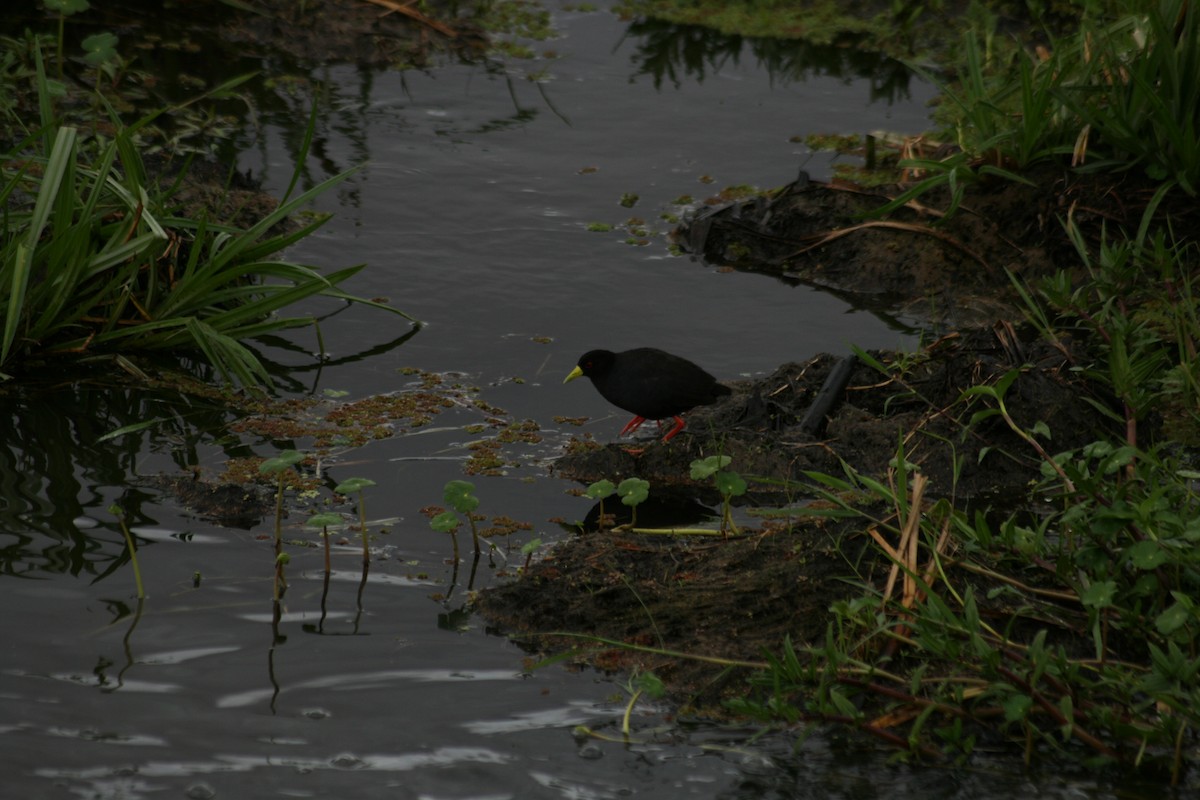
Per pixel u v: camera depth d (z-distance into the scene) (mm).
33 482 10914
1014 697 7828
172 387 12719
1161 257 13281
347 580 9789
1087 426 11805
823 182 16719
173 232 13844
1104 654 8406
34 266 12750
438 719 8250
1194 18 14555
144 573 9734
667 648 9016
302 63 20375
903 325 14367
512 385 12984
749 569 9883
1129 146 15156
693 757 7973
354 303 14414
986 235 15500
